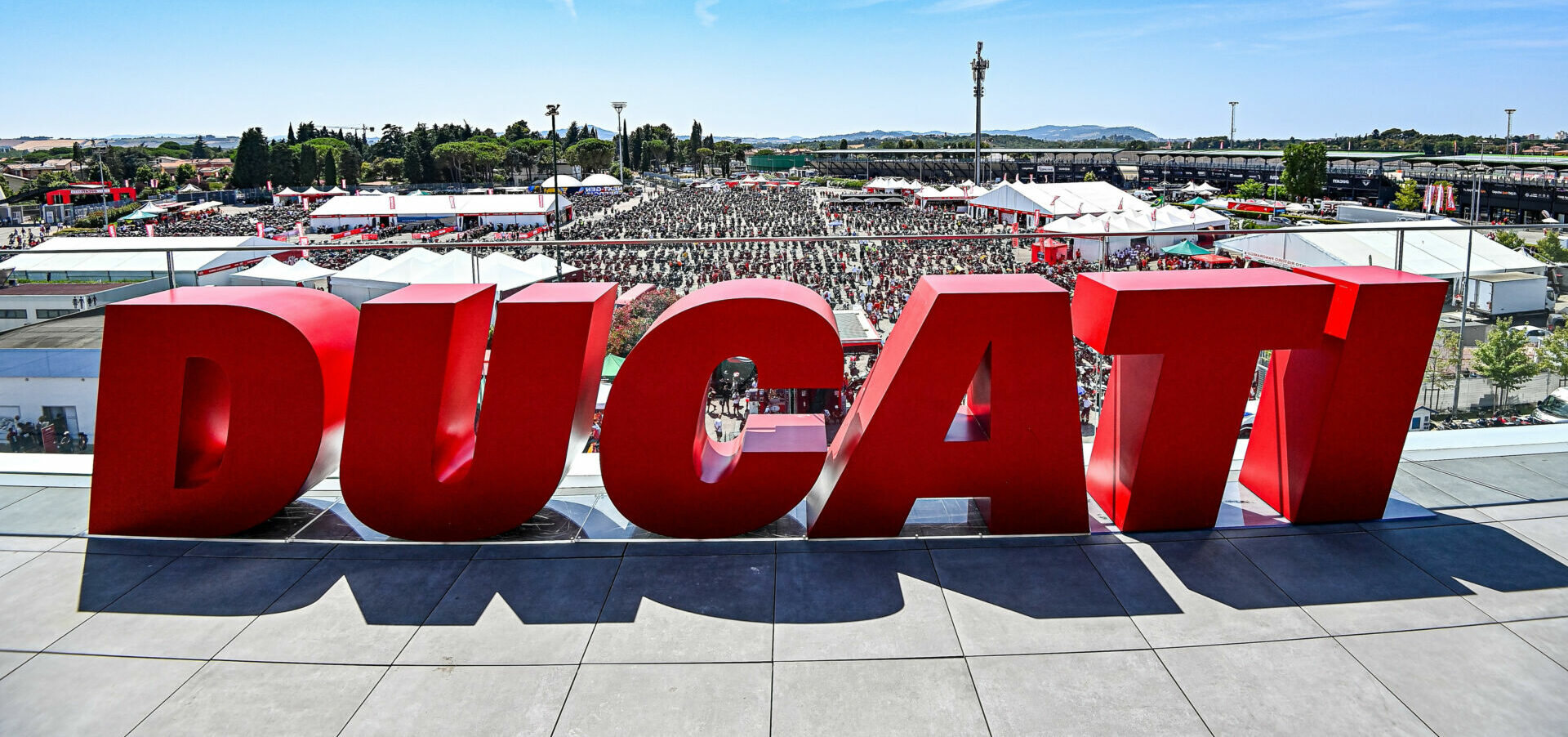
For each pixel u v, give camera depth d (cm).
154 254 679
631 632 390
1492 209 5144
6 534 489
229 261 1416
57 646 381
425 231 4500
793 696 343
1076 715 331
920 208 5266
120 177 10850
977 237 616
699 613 407
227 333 452
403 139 13412
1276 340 448
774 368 440
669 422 452
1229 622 397
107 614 408
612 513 513
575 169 11925
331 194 8388
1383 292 454
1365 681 352
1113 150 11219
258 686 352
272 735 321
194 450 514
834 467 497
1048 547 472
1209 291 438
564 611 409
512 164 12000
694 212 5469
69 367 617
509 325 441
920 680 354
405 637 387
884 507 472
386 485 462
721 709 335
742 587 430
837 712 333
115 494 479
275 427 462
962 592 425
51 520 505
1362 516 501
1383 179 7031
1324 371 476
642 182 10781
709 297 449
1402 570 444
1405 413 479
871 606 412
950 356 447
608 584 433
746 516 473
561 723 327
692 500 468
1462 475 560
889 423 458
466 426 513
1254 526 497
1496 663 363
